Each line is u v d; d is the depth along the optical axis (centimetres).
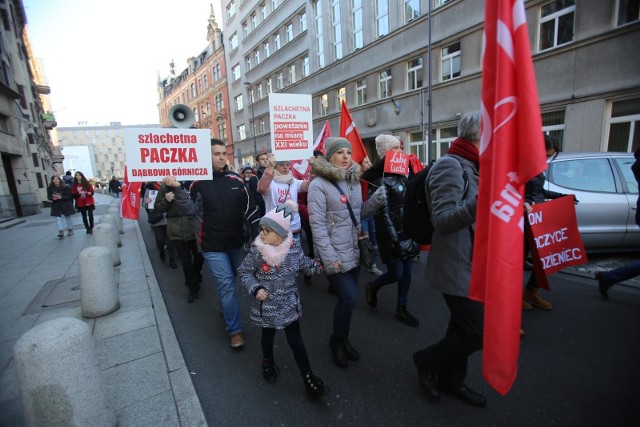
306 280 484
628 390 233
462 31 1222
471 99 1229
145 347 307
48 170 2939
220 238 313
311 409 230
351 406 231
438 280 208
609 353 275
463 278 200
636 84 837
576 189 473
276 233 232
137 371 270
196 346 322
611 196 468
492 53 142
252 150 3262
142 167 303
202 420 217
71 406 184
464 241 202
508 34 134
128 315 377
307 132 419
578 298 375
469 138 199
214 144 329
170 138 307
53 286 490
